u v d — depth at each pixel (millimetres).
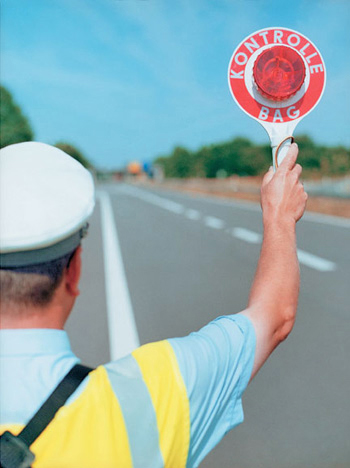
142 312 6309
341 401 3740
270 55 1031
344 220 17156
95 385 758
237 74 1048
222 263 9625
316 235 13500
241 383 895
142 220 18969
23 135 33344
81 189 769
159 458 753
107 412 740
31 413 726
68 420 722
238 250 11172
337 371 4297
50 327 771
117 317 6082
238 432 3361
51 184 748
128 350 4965
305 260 9727
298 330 5426
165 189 58688
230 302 6789
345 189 24000
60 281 760
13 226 702
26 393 731
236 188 41531
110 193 49594
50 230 711
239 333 907
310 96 1054
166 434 765
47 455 700
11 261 712
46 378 743
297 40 1049
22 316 749
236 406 898
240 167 93188
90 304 6719
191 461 839
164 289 7535
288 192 1032
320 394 3873
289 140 1057
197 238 13359
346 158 59500
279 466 2939
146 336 5379
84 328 5664
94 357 4809
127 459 730
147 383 781
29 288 731
